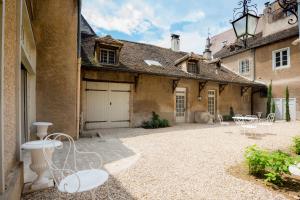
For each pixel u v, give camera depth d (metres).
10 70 2.51
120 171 3.95
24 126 5.52
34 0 6.49
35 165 2.95
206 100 14.39
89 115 10.14
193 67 14.02
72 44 7.09
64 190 2.15
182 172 3.95
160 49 16.05
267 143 6.91
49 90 6.69
